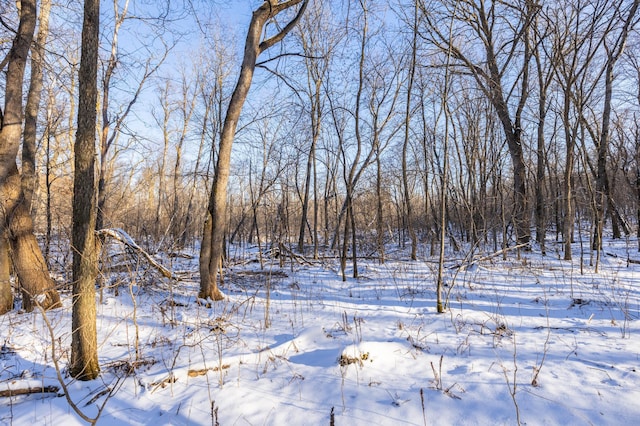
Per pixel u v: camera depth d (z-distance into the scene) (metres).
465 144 16.00
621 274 8.90
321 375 3.69
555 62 10.30
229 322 5.62
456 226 23.55
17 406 3.50
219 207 7.20
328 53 13.55
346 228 9.83
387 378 3.57
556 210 17.92
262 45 7.78
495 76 12.43
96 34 3.75
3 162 5.98
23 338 5.05
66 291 7.53
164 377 3.77
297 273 10.98
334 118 11.52
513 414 2.89
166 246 11.37
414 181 24.59
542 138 14.23
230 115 7.23
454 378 3.50
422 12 7.03
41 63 6.67
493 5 12.90
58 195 13.12
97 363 3.94
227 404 3.27
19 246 6.26
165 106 23.02
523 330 4.88
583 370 3.50
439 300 5.82
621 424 2.69
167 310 6.42
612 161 18.22
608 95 13.88
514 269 9.81
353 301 7.04
